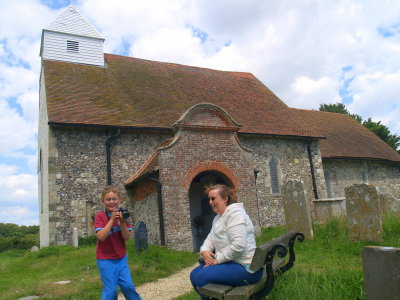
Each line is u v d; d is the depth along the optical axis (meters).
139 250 9.93
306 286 3.97
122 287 4.20
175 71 20.86
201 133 12.69
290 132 18.38
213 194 4.10
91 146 13.77
